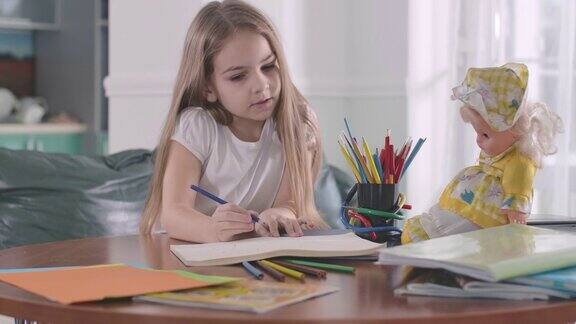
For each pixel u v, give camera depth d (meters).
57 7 5.02
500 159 1.39
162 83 3.08
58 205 2.20
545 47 3.11
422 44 3.32
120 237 1.65
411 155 1.61
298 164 1.88
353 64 3.50
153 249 1.48
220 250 1.37
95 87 4.89
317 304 1.02
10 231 2.15
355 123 3.51
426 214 1.45
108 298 1.05
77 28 4.95
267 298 1.03
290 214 1.78
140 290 1.07
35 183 2.21
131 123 3.17
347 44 3.50
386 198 1.57
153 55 3.11
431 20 3.30
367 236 1.54
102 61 4.91
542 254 1.10
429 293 1.07
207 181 1.86
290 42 3.23
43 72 5.12
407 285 1.08
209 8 1.78
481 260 1.06
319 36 3.38
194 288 1.09
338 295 1.08
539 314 1.00
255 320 0.95
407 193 3.35
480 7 3.19
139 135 3.15
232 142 1.87
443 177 3.27
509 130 1.37
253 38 1.70
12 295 1.08
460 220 1.40
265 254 1.30
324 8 3.40
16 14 4.86
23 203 2.19
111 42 3.20
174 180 1.77
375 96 3.45
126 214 2.29
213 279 1.13
